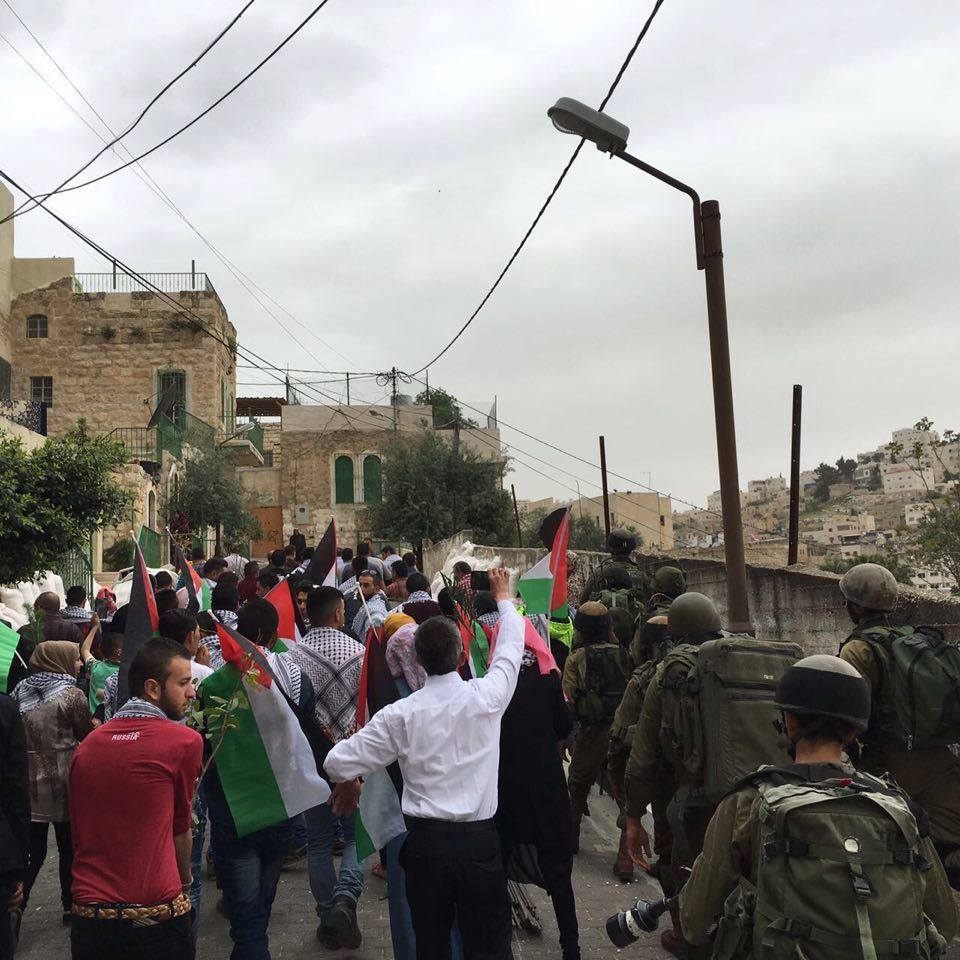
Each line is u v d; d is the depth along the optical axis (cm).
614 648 709
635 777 495
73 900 377
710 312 784
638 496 9012
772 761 437
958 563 1641
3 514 1264
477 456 4003
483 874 407
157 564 2888
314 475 4547
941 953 281
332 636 589
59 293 4041
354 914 559
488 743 423
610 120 782
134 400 4028
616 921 352
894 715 465
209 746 498
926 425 1720
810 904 268
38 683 601
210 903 655
